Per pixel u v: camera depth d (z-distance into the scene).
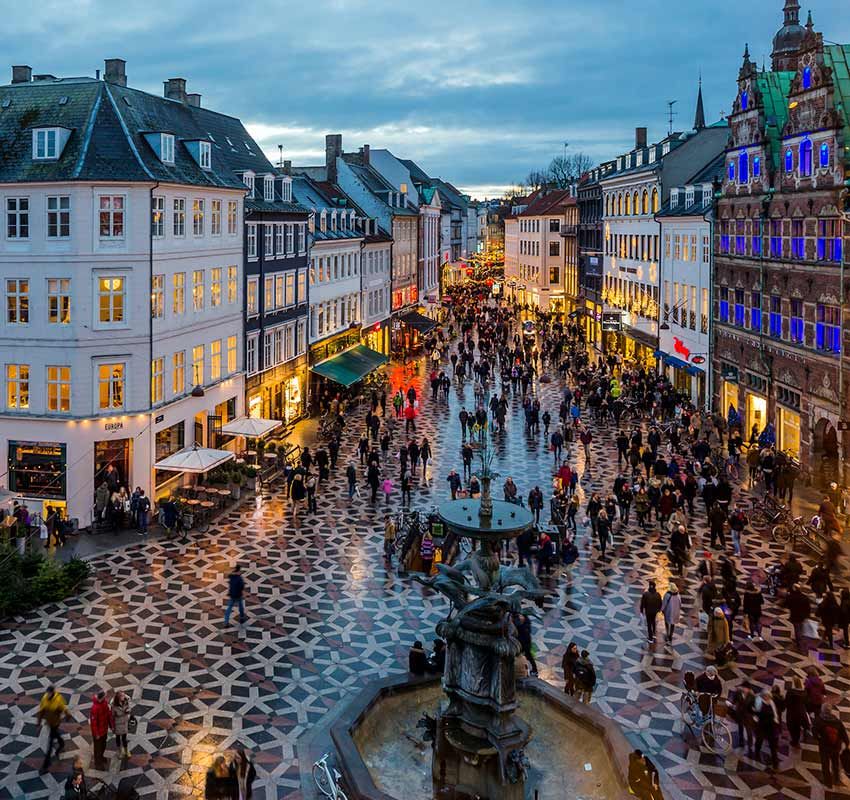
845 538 26.91
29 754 15.83
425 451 36.59
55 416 29.45
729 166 42.53
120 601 23.06
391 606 22.95
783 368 36.53
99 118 31.20
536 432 44.22
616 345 68.75
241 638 20.92
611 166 74.38
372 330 64.19
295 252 46.78
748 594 20.92
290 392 47.06
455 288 132.50
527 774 15.27
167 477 32.75
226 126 45.44
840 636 21.20
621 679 19.06
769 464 32.66
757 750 15.96
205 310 36.06
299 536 28.56
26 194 29.36
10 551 23.70
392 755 16.25
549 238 104.12
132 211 29.98
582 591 24.03
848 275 30.55
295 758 15.86
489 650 14.68
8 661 19.53
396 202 74.50
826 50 35.34
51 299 29.50
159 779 15.12
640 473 33.97
